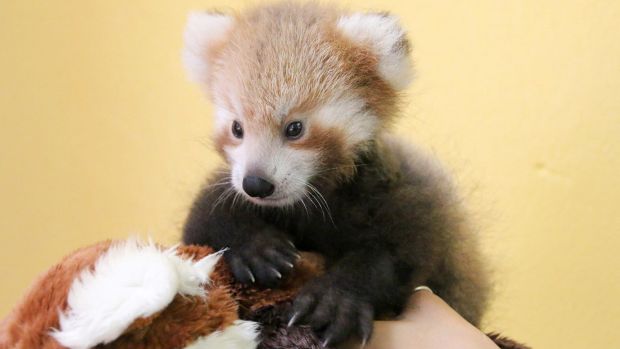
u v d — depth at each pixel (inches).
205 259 17.0
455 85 27.2
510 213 26.5
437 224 20.3
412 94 24.9
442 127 27.4
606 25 24.5
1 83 33.4
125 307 15.5
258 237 19.2
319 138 20.5
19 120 33.7
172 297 15.7
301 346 17.3
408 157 21.8
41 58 33.4
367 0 28.1
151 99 32.4
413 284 19.5
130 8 32.4
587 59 24.9
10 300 34.4
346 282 18.7
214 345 16.1
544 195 25.9
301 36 21.0
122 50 32.7
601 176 24.8
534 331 26.2
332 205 20.3
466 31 26.9
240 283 18.1
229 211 20.1
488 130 26.7
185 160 31.7
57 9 33.0
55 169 34.0
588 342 25.3
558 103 25.5
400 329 18.5
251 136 20.5
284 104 20.4
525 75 26.0
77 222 34.1
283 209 20.5
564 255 25.6
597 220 24.9
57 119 33.7
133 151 32.9
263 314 17.6
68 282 16.1
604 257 24.9
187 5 31.2
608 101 24.5
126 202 33.3
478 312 22.6
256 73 20.7
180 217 23.1
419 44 27.7
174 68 31.7
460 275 21.6
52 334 15.6
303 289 18.5
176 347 15.9
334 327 18.1
